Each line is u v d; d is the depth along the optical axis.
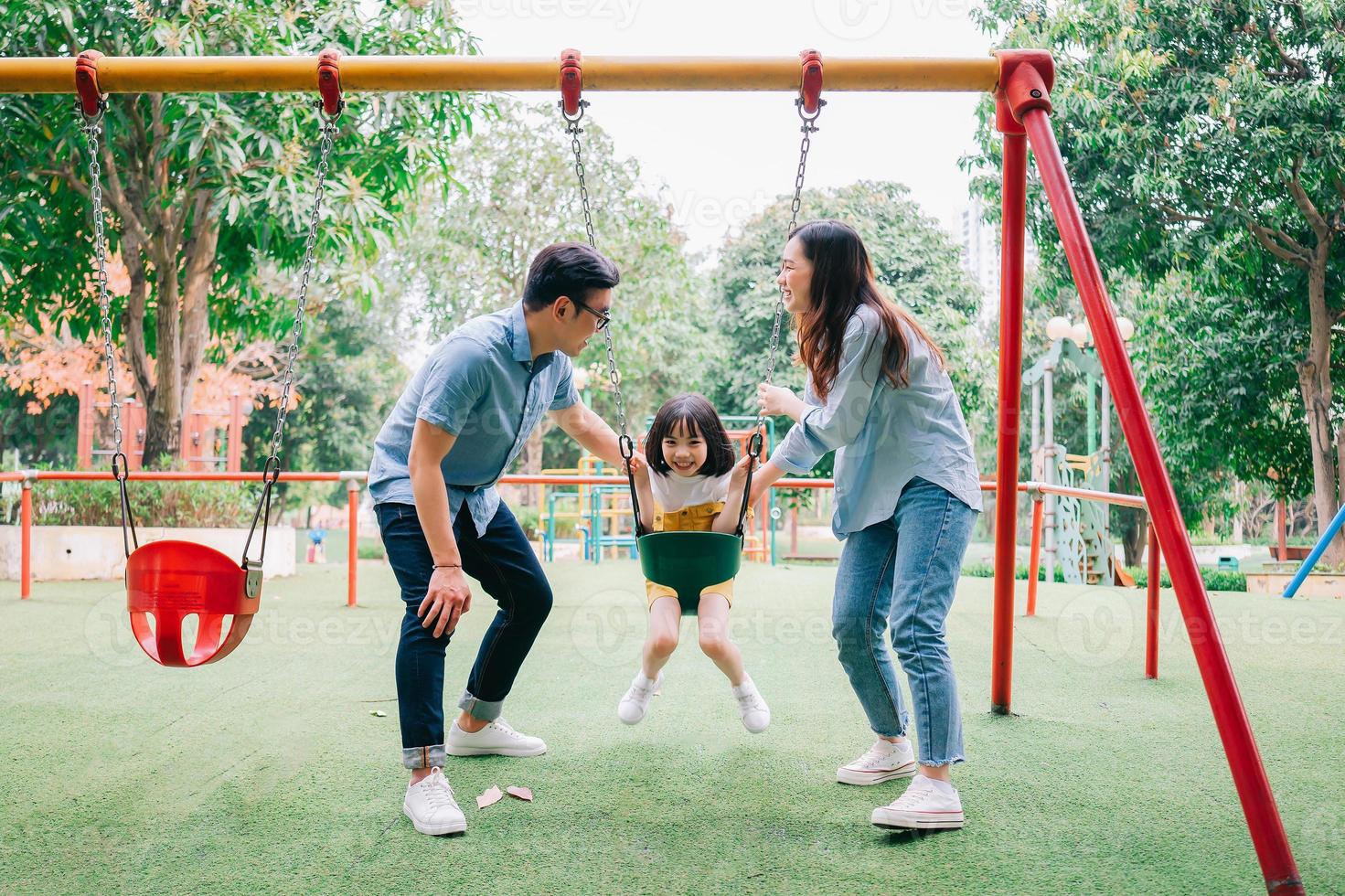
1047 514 8.33
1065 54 9.23
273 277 10.37
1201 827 1.92
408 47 6.68
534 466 15.69
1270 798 1.53
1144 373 11.01
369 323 18.52
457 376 1.92
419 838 1.87
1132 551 14.34
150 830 1.91
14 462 7.37
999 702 2.75
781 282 2.13
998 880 1.66
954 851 1.79
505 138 11.73
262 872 1.71
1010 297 2.48
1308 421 10.48
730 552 2.18
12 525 6.45
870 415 2.07
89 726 2.67
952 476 1.99
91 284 7.83
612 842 1.84
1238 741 1.56
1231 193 9.09
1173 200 9.26
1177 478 12.81
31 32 5.89
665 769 2.29
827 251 2.04
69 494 6.54
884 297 2.04
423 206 12.07
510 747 2.39
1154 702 2.92
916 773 2.20
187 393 7.38
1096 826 1.92
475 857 1.78
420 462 1.91
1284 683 3.23
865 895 1.61
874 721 2.20
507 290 11.92
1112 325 1.84
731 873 1.70
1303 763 2.34
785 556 15.66
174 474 4.67
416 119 6.78
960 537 1.98
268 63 2.27
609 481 4.55
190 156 5.82
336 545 18.95
